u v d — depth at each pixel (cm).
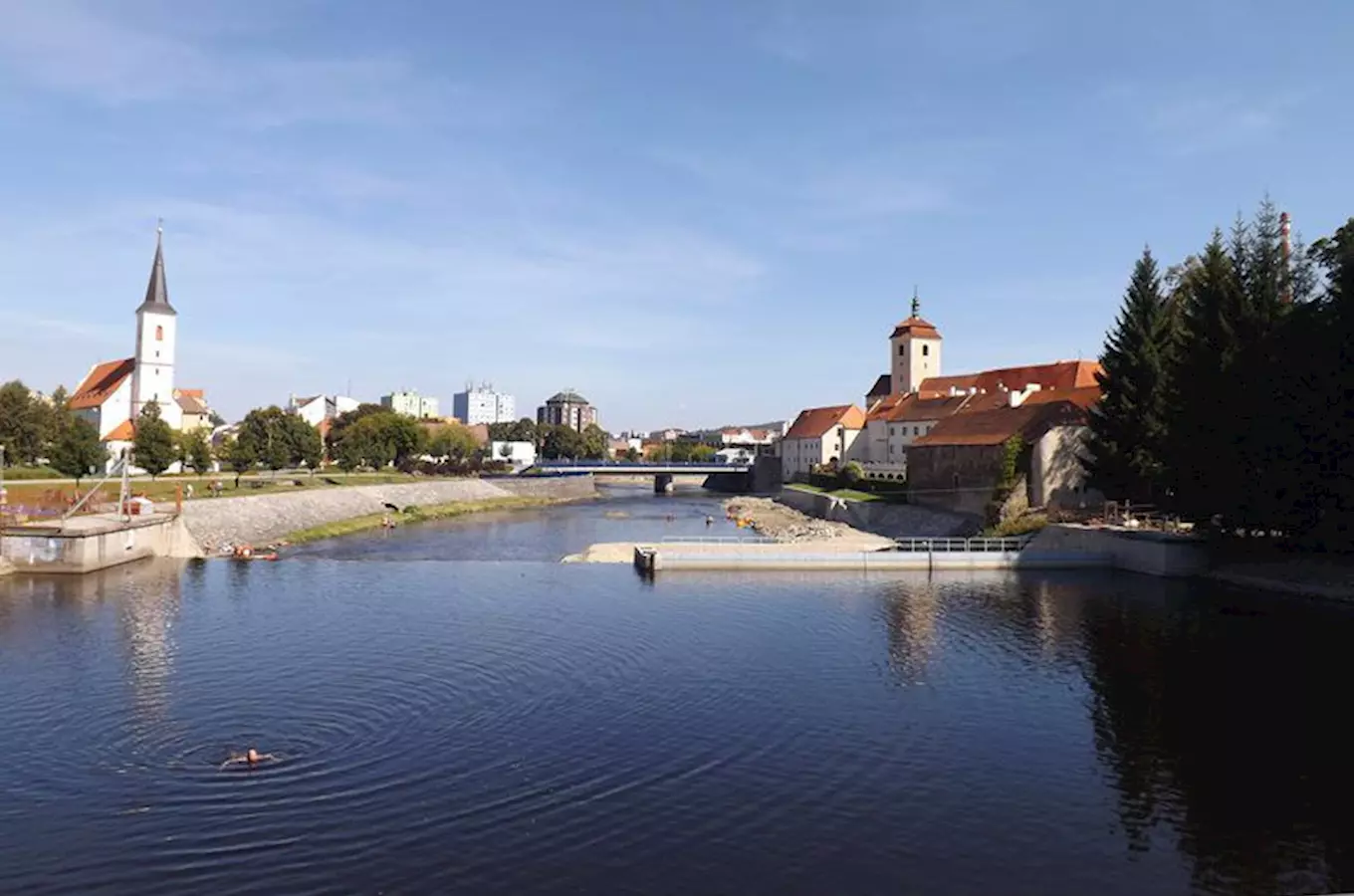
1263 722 2772
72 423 8394
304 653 3541
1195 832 2020
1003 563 6025
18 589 4953
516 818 2062
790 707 2905
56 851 1894
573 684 3139
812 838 1977
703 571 5812
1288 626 4131
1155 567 5725
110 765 2370
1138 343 7119
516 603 4662
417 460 16588
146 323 13388
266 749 2491
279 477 12106
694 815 2089
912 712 2864
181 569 5738
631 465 19400
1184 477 5612
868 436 15425
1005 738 2630
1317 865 1872
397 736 2600
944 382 14900
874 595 4991
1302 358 4866
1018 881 1798
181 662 3394
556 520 11688
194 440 10869
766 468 19175
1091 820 2078
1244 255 5797
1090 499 7700
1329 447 4738
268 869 1820
